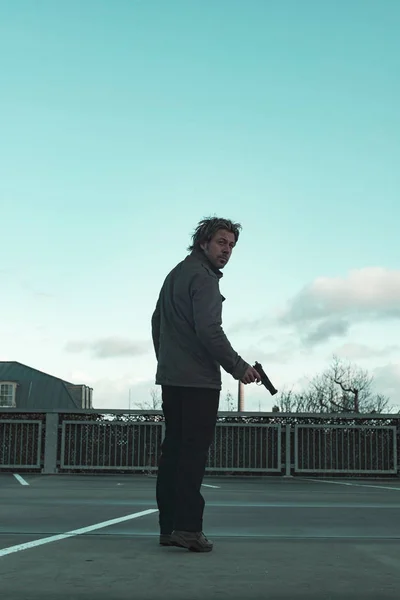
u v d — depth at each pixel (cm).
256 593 230
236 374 331
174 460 332
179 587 236
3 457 1200
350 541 342
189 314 335
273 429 1191
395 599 225
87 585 237
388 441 1180
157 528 385
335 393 3844
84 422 1191
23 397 4019
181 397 332
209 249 350
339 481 1070
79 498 596
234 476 1183
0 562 276
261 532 376
